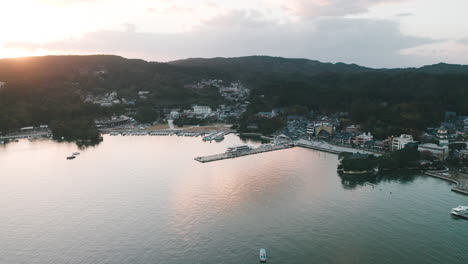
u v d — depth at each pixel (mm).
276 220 157375
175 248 133875
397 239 140250
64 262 126062
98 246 136375
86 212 168375
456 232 146250
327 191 197000
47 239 142625
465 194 190750
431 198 185750
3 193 196750
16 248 136250
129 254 130250
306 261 124375
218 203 177750
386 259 126125
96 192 196500
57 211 170125
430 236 143000
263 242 137625
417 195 190750
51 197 189250
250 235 143375
